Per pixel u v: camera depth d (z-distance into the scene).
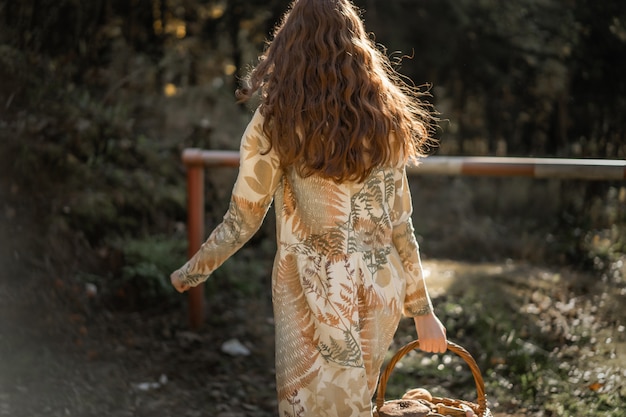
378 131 2.31
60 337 4.45
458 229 7.70
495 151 9.66
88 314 4.83
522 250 6.90
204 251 2.46
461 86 9.52
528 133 9.29
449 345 2.64
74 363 4.21
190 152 4.80
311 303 2.32
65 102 6.22
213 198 6.64
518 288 5.73
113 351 4.48
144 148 6.55
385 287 2.38
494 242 7.18
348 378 2.29
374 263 2.37
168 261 5.50
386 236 2.41
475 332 4.88
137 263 5.39
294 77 2.31
